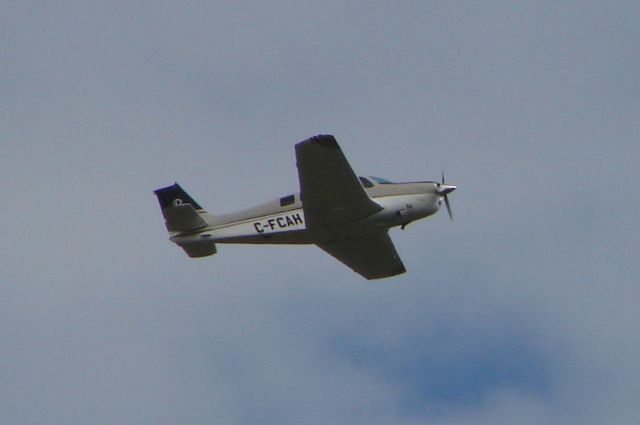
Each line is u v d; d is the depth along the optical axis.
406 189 98.94
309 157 90.50
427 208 99.06
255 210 100.56
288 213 99.56
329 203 94.94
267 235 99.81
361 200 94.94
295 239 100.06
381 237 101.94
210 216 101.88
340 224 97.81
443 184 100.94
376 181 99.44
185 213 101.19
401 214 98.12
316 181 92.56
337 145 89.75
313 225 97.75
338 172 91.88
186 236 102.00
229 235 100.69
